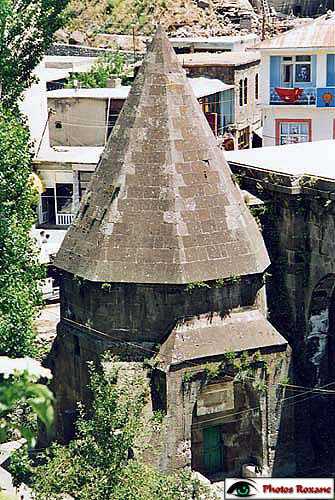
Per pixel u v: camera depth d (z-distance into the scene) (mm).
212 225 30562
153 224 30375
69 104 58344
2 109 33719
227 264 30469
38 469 26969
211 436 31766
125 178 30844
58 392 32656
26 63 43062
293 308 33469
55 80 66562
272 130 57406
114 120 58406
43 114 53750
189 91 31609
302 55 55906
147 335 30453
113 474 25828
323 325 33656
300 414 32250
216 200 30844
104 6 90062
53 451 28047
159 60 31516
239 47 72875
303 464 32312
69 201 52781
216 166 31234
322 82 55844
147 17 88062
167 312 30219
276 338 31250
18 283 30766
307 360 33562
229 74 64250
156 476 26484
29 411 30281
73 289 31688
